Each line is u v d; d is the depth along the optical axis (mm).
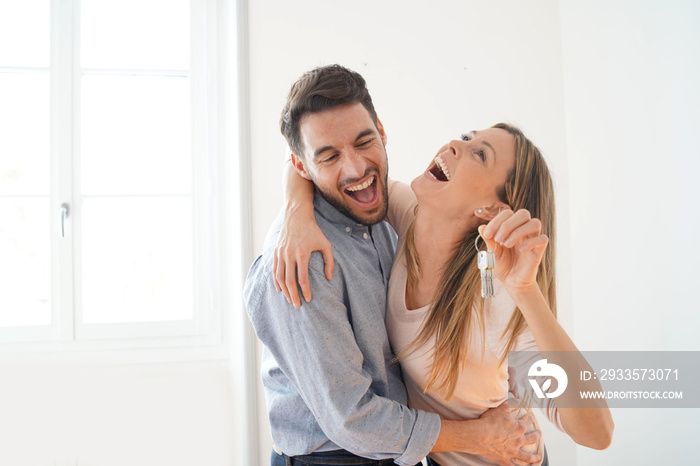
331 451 1069
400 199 1287
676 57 1475
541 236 1018
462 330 1181
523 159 1282
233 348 1852
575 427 1086
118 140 1917
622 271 1689
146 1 1933
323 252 1017
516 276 1056
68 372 1804
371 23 1871
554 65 1922
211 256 1902
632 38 1628
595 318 1794
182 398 1836
